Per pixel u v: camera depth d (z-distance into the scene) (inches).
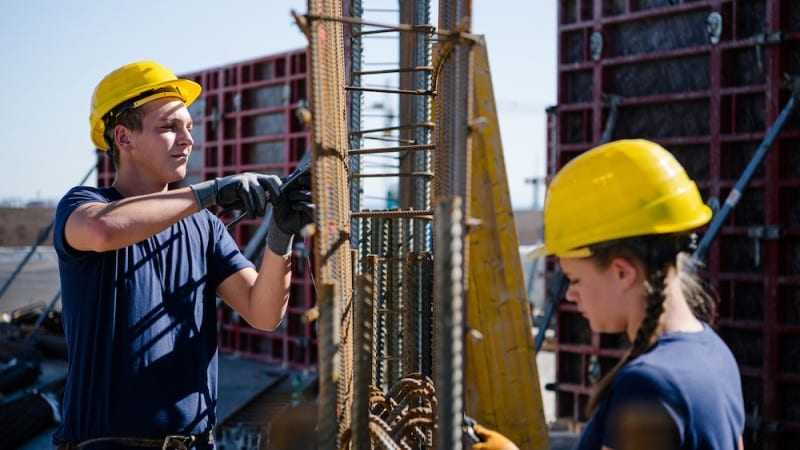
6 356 341.7
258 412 277.4
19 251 1289.4
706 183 222.2
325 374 63.2
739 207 218.2
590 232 64.4
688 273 67.4
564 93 253.6
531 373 160.6
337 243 72.7
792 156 210.5
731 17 217.5
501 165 157.6
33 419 248.5
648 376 58.6
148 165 99.8
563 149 252.8
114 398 93.8
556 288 234.2
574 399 251.0
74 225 88.8
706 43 223.1
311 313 62.6
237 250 107.9
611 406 59.7
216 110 432.5
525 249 729.0
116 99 97.6
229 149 427.5
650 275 63.2
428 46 135.2
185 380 97.6
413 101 143.1
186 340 98.4
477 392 161.6
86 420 94.1
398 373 124.0
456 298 56.0
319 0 70.4
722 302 220.8
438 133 80.7
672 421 57.4
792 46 210.4
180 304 98.7
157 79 98.9
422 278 108.2
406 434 84.3
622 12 238.7
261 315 101.1
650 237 63.4
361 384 65.6
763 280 212.4
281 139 395.5
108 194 99.0
